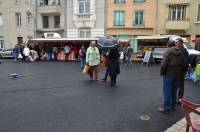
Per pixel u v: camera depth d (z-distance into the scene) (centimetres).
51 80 1285
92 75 1280
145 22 3281
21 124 600
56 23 3775
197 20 3092
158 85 1126
